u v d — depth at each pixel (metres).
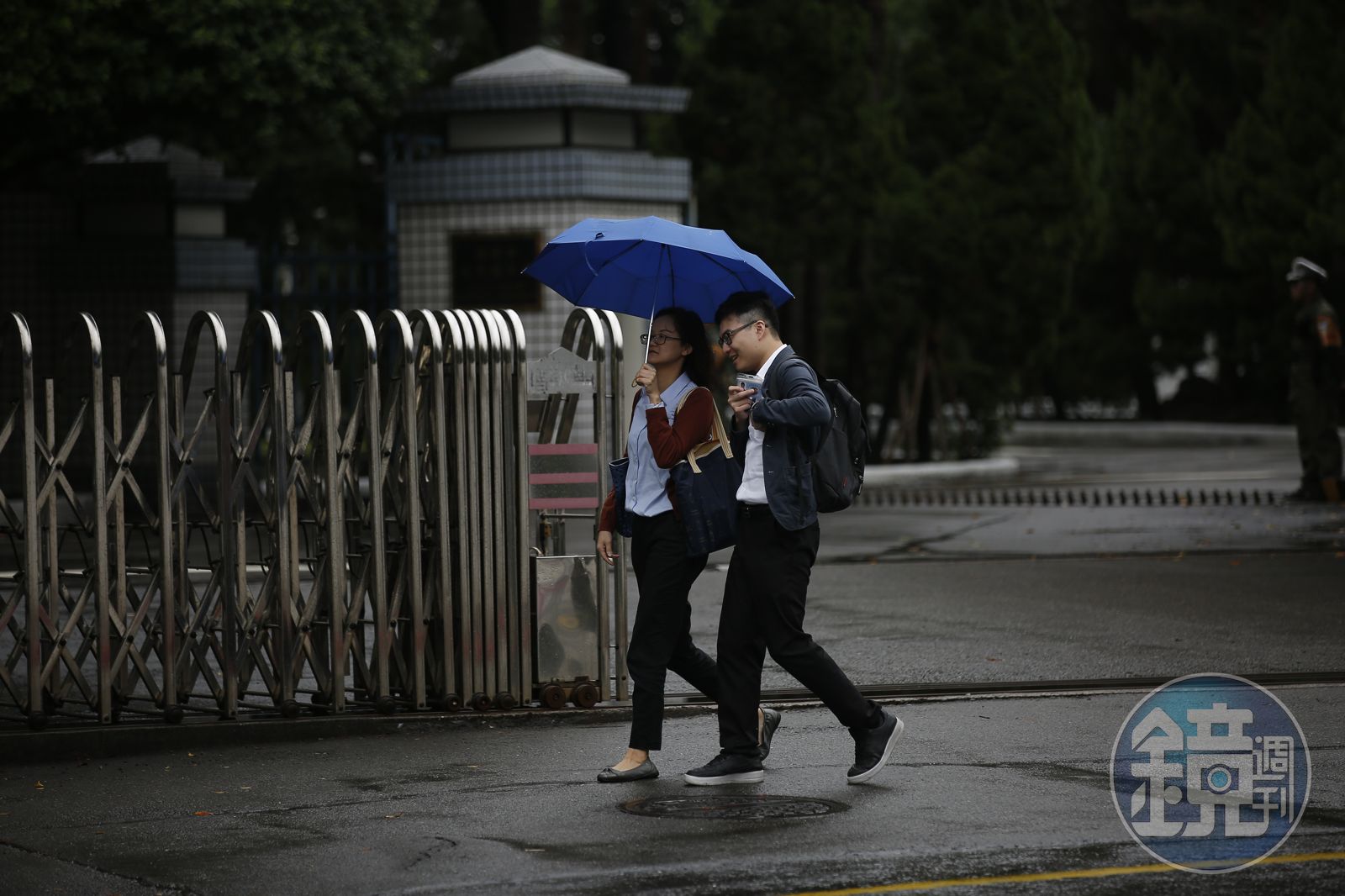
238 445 22.62
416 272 63.72
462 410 22.81
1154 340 134.88
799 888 14.79
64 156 59.06
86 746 21.38
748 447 18.97
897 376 77.88
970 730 21.69
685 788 18.83
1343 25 114.88
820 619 32.12
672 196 64.31
